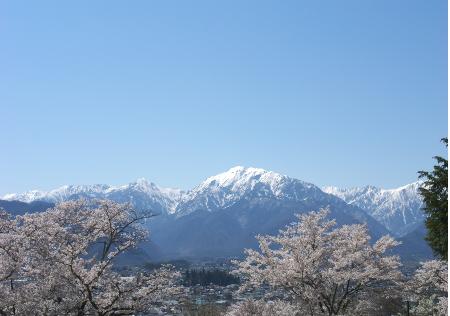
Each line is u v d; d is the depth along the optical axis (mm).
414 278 25625
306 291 22844
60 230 21281
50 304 19203
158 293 20328
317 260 23766
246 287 25109
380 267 24641
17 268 18984
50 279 19500
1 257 19266
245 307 23859
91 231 23172
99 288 20453
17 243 19859
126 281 20328
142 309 20219
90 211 23781
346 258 23812
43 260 19844
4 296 18609
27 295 19109
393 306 28844
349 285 25234
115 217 23391
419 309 30016
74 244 19953
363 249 25750
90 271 19406
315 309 24781
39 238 20359
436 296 29766
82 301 19375
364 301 26016
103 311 19797
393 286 25281
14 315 19172
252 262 25531
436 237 24672
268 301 24812
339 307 23953
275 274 23391
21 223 21516
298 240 25078
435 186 24500
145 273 21000
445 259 24266
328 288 23766
